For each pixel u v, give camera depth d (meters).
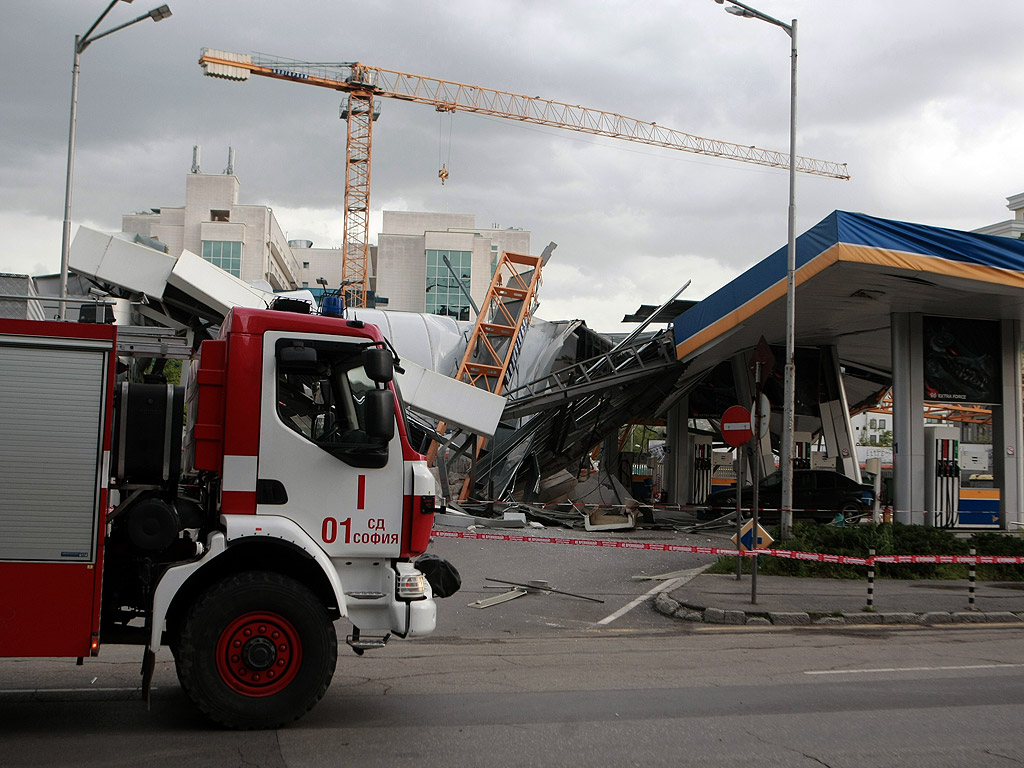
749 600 12.80
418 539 6.66
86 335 6.07
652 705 7.02
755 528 12.81
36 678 7.78
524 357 30.86
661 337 28.89
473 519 23.12
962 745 6.03
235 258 106.56
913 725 6.53
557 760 5.50
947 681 8.20
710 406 36.84
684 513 33.50
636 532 25.25
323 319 6.68
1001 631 11.58
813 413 31.56
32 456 5.96
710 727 6.36
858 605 12.62
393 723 6.35
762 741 6.02
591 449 32.91
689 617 12.12
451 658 9.09
